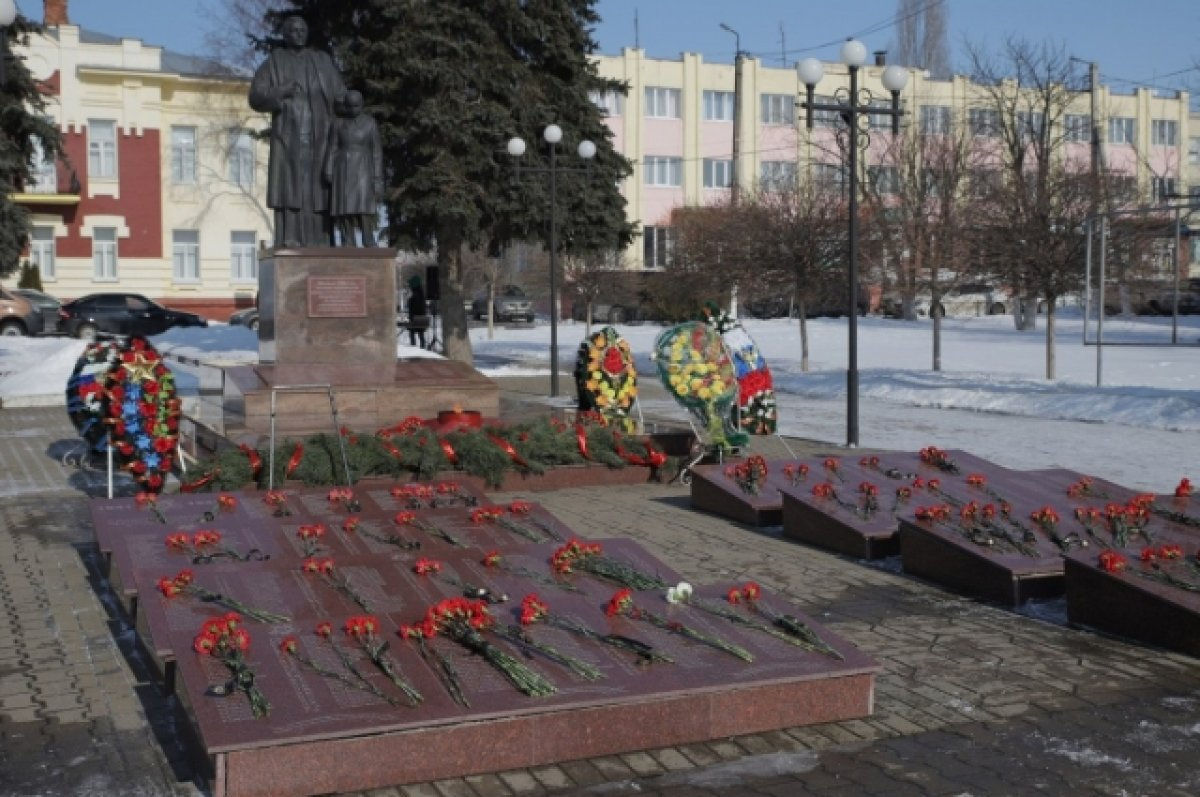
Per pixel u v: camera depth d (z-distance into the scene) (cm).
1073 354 3120
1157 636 653
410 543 692
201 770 481
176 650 520
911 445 1512
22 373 2186
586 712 490
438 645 528
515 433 1193
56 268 4166
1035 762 495
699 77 5491
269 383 1374
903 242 2644
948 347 3434
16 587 789
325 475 1068
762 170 5541
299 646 522
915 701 568
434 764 468
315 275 1443
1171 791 467
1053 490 926
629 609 577
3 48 1395
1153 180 3922
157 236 4262
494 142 2458
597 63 3023
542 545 697
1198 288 4691
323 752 451
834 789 467
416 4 2375
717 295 3300
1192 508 830
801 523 934
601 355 1380
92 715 554
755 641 553
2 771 488
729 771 483
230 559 666
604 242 2634
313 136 1498
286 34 1506
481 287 4791
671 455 1271
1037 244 2214
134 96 4188
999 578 747
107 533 720
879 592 782
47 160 2475
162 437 1068
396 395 1400
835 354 3253
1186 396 1773
